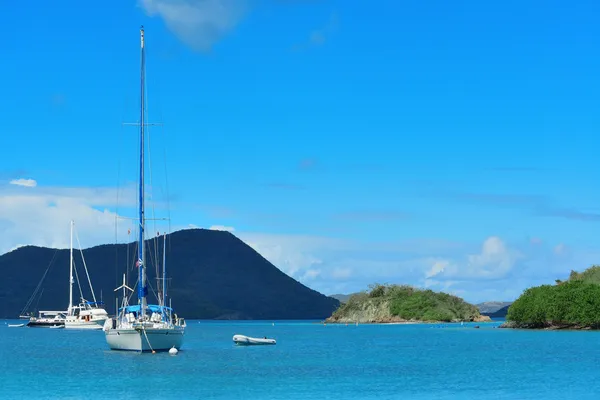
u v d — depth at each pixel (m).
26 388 51.50
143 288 73.88
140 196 74.19
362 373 61.41
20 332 174.88
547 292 145.50
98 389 50.78
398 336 132.12
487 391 49.66
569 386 51.88
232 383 54.19
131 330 73.00
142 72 76.62
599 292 135.75
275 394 48.59
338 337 133.38
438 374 60.38
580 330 135.75
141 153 74.69
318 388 51.59
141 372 60.84
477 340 109.81
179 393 48.97
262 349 95.44
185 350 92.56
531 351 83.94
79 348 98.12
